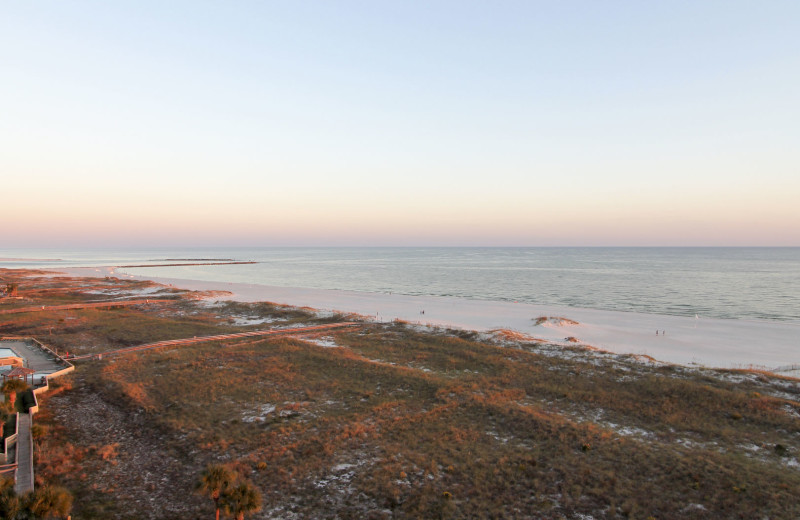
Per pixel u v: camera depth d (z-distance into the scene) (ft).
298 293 430.20
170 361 170.09
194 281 557.74
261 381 145.48
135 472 89.35
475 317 293.43
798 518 70.38
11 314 271.28
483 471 86.99
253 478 85.35
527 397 132.46
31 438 99.35
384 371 155.43
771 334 236.02
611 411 121.29
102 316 271.69
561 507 75.36
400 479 84.38
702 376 150.51
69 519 71.20
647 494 78.33
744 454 94.48
